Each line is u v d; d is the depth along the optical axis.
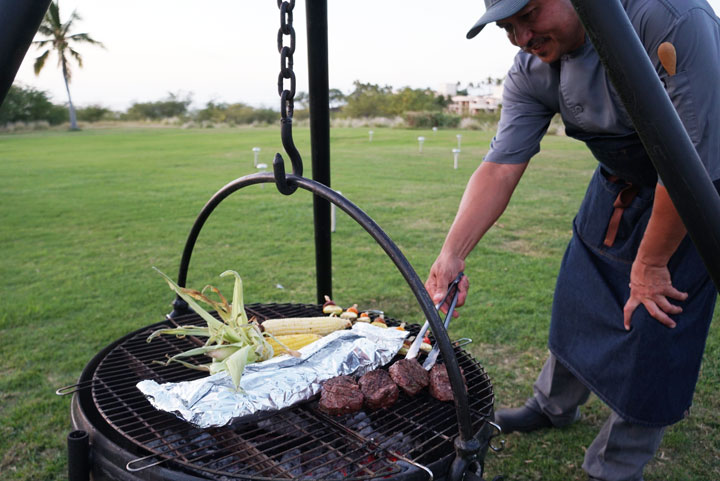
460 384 1.08
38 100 40.12
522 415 2.43
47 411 2.58
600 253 1.93
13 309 3.80
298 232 6.16
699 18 1.32
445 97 46.84
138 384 1.32
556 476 2.15
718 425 2.48
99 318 3.65
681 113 1.37
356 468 1.21
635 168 1.71
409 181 10.17
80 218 7.01
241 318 1.55
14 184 10.02
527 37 1.55
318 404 1.37
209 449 1.27
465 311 3.73
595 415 2.59
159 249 5.47
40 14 0.79
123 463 1.14
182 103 46.75
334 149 17.69
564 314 2.08
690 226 0.93
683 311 1.73
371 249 5.38
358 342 1.53
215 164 13.57
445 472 1.12
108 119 45.16
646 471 2.20
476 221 1.93
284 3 1.12
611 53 0.84
